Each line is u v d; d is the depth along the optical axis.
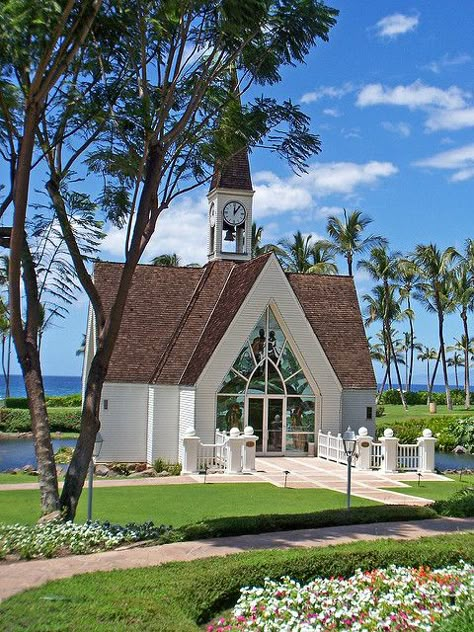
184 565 11.77
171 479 27.03
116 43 17.11
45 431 16.47
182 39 16.89
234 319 32.88
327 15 17.53
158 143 17.28
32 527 14.91
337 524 16.11
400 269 76.25
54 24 14.06
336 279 40.53
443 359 76.56
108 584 10.60
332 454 32.53
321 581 11.64
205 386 32.50
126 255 17.12
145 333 36.16
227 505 21.16
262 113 18.88
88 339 39.97
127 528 15.13
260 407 33.50
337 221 69.69
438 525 16.22
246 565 11.67
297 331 33.84
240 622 9.76
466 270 77.69
